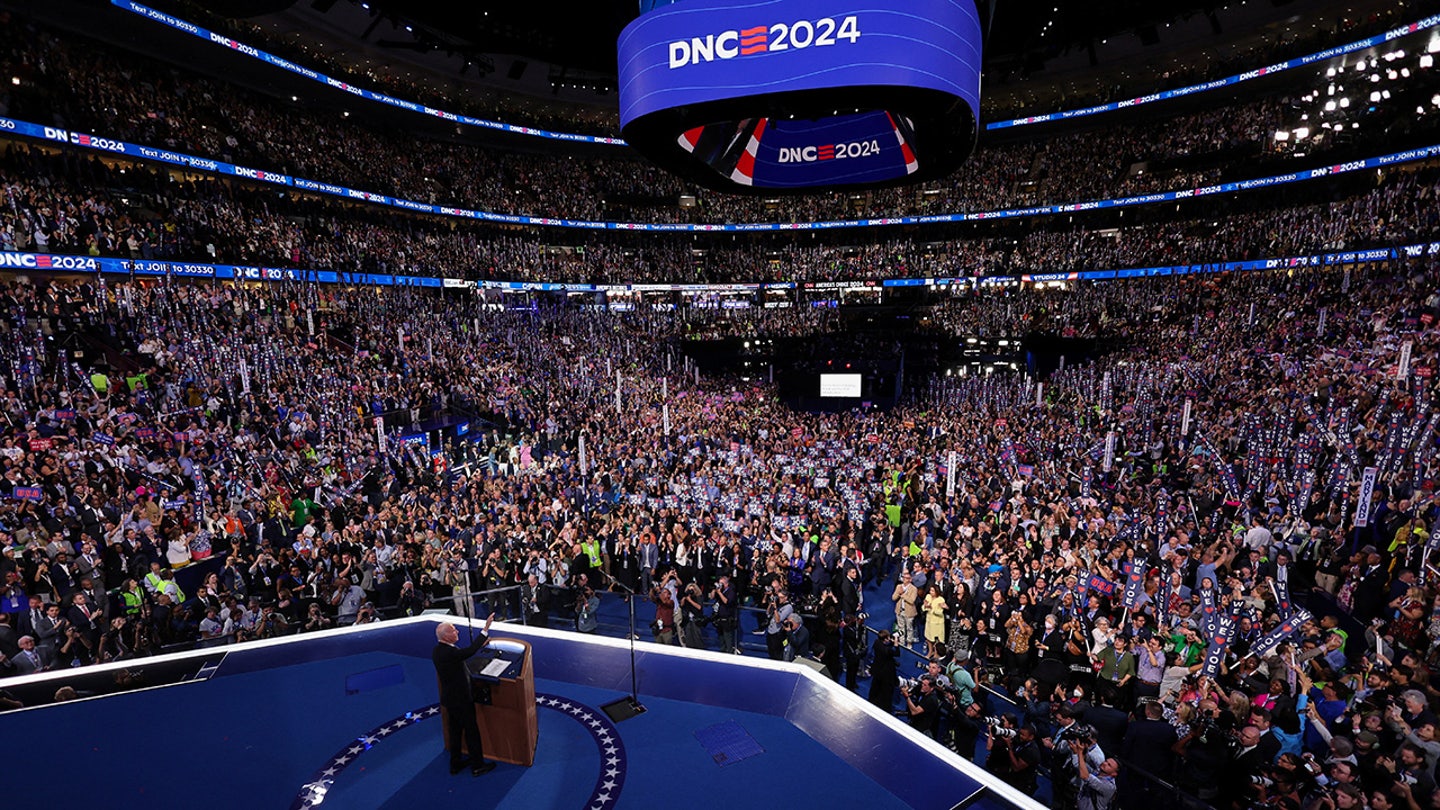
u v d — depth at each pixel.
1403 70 35.62
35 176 26.36
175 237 29.22
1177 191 45.50
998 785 6.41
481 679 6.53
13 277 25.53
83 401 18.86
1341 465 13.66
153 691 8.13
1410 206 33.66
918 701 9.50
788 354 49.84
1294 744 7.96
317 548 14.37
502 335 40.94
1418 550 11.12
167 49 35.28
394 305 38.41
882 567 16.45
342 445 21.86
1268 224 41.59
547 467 23.05
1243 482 17.16
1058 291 49.09
